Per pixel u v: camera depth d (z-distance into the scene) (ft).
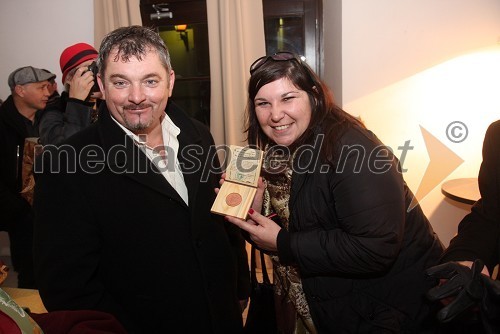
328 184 2.92
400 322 3.08
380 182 2.76
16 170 6.72
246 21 7.85
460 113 6.91
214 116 8.14
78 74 5.22
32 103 6.87
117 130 3.15
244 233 3.90
